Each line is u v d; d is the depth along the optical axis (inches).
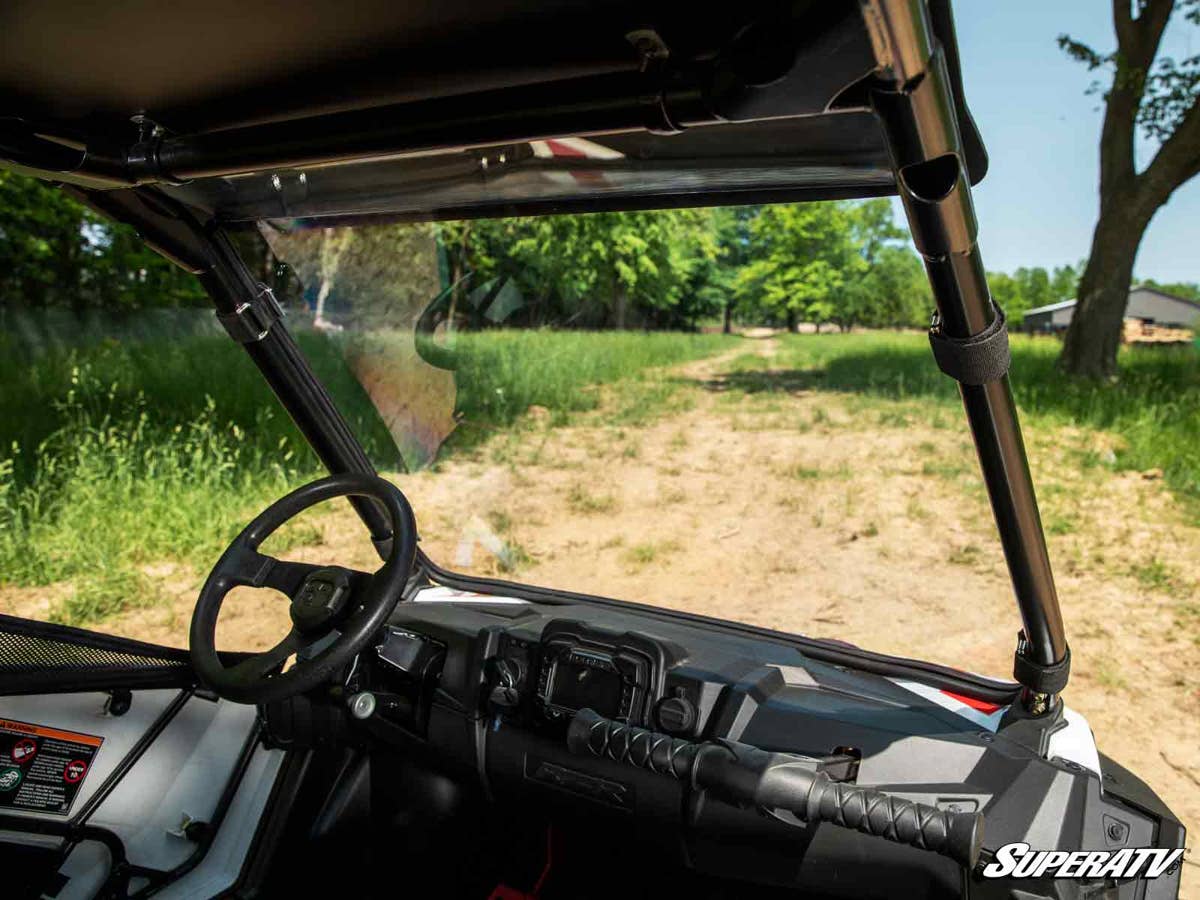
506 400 215.8
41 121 51.2
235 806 76.1
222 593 63.5
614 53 39.0
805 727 57.9
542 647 64.8
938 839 46.9
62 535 192.9
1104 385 450.0
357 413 80.6
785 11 29.4
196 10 37.7
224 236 65.8
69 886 68.0
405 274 73.4
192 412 284.7
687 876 71.2
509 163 55.3
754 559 193.3
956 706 62.1
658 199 56.9
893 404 421.4
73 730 68.7
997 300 40.9
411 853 78.9
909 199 34.2
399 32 39.1
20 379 331.9
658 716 58.9
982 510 226.5
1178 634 154.1
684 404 415.5
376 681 71.4
